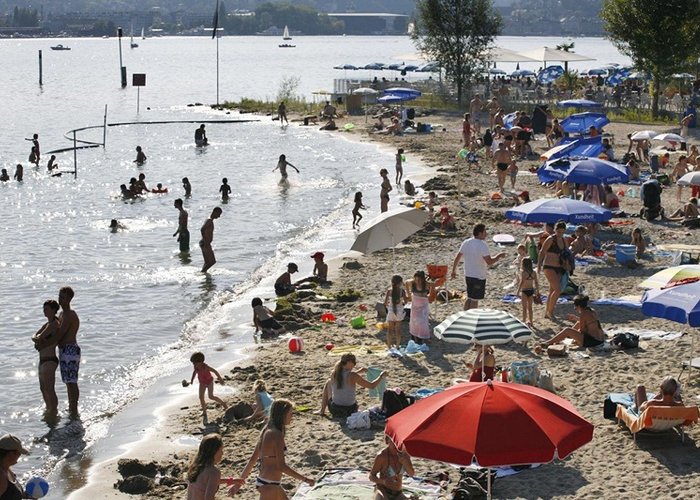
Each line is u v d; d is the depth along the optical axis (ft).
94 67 609.42
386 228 82.48
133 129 246.06
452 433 37.01
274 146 209.46
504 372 60.29
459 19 247.91
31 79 475.31
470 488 47.21
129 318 88.28
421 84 263.70
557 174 110.52
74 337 66.18
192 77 482.69
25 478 55.67
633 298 81.66
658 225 111.65
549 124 187.42
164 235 124.26
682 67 208.23
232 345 79.20
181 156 197.88
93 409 66.80
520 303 82.43
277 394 65.26
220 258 111.55
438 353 71.31
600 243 101.50
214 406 65.10
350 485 48.98
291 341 74.79
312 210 139.23
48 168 178.81
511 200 130.72
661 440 52.42
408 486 48.11
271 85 413.59
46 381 65.77
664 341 70.59
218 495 50.39
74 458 58.44
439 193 140.77
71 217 135.95
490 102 222.07
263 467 44.47
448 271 96.17
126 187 154.30
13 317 88.99
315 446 55.42
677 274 61.82
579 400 59.52
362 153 193.67
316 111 271.69
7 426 63.82
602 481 48.26
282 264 106.93
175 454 57.98
